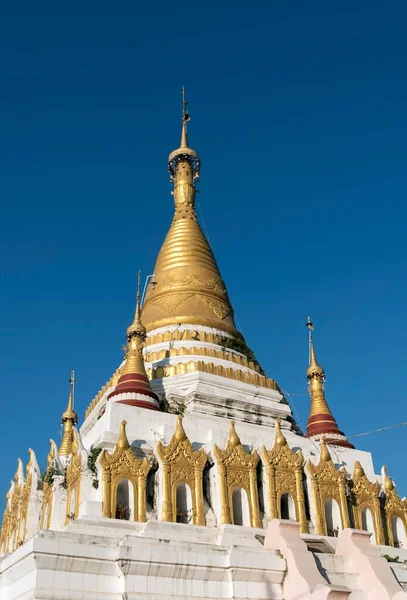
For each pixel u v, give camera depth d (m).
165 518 31.20
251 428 38.00
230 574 27.31
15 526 40.12
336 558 30.45
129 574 25.80
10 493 43.12
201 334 45.06
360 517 37.09
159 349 44.09
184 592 26.47
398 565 31.75
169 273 49.12
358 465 38.62
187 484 32.72
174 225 52.72
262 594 27.59
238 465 34.03
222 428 37.19
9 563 26.77
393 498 39.34
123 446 32.09
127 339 41.56
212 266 50.47
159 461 32.62
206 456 33.75
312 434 44.72
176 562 26.47
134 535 28.89
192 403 39.72
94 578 25.59
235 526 31.45
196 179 56.66
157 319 46.78
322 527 34.81
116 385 39.59
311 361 49.09
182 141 57.19
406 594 28.08
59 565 25.14
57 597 24.56
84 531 28.52
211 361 43.03
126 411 35.06
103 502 30.44
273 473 34.84
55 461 35.25
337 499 36.22
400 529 38.91
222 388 41.31
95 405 44.06
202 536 30.66
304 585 27.27
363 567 30.14
